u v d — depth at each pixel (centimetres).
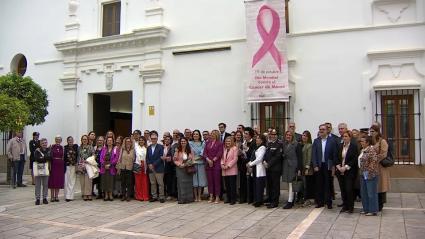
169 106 1459
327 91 1228
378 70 1178
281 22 1252
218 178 1069
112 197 1152
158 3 1496
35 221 891
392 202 981
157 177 1103
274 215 888
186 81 1434
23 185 1427
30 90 1501
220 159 1068
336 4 1230
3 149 1791
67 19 1703
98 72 1617
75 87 1669
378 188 873
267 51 1259
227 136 1084
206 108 1393
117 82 1576
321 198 955
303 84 1255
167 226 815
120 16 1586
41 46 1764
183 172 1073
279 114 1291
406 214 854
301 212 911
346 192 889
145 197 1131
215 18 1395
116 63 1580
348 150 891
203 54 1409
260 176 983
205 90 1399
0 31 1878
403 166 1131
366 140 871
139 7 1541
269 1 1264
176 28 1461
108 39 1566
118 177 1157
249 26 1286
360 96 1193
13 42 1839
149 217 905
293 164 957
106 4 1645
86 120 1642
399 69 1159
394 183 1100
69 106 1678
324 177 947
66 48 1666
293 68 1270
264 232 745
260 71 1266
